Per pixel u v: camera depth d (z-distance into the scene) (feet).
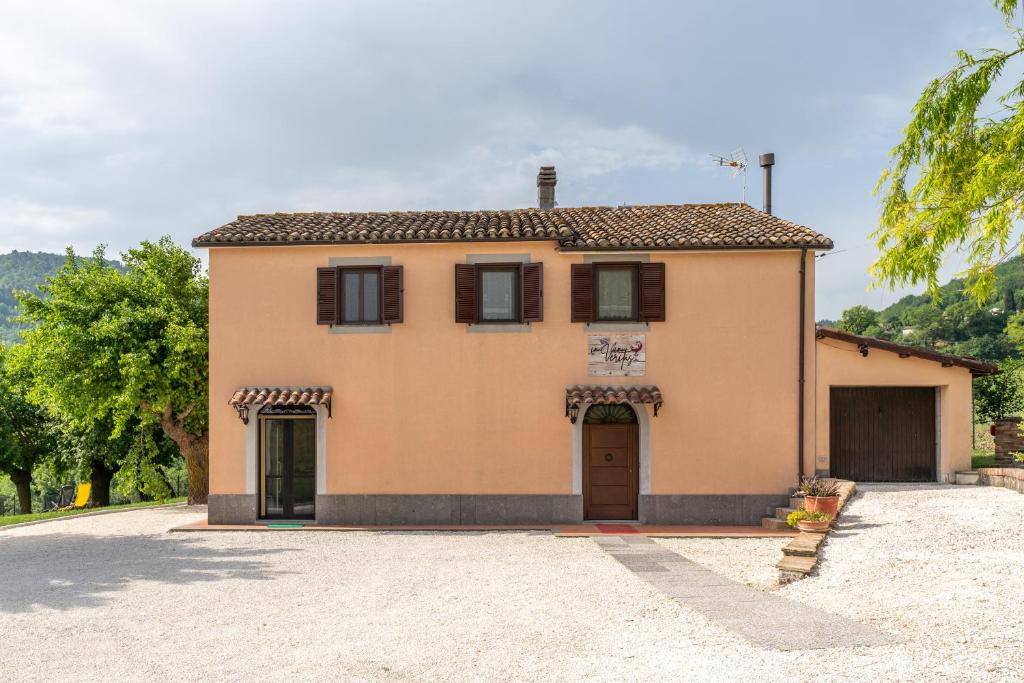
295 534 49.47
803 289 51.88
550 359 52.49
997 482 51.96
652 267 52.11
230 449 53.31
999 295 166.91
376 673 21.71
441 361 52.85
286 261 53.83
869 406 58.44
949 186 28.02
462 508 52.39
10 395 109.09
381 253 53.47
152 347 66.74
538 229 53.01
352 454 52.95
